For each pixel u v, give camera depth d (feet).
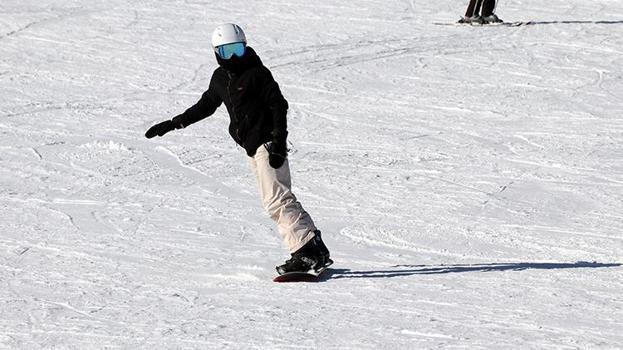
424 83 140.46
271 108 59.67
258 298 56.03
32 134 111.14
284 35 169.17
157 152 104.47
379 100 130.72
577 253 70.64
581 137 114.21
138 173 96.17
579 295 56.44
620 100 133.28
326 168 98.63
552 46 165.89
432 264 66.33
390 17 187.32
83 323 49.88
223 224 78.18
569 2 207.92
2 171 95.61
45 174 95.09
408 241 73.61
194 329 48.73
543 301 54.85
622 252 70.90
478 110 127.03
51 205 83.56
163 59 151.43
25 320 50.42
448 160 103.04
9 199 85.30
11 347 45.65
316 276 61.11
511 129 117.91
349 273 63.46
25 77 139.33
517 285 59.06
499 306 53.67
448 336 47.16
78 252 68.08
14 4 188.85
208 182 93.50
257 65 59.72
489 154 105.91
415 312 52.31
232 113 60.44
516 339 46.44
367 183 93.20
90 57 151.64
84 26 172.24
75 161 100.32
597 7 203.21
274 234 75.36
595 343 45.70
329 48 160.25
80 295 56.18
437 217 81.35
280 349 45.21
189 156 102.94
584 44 167.73
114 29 170.71
